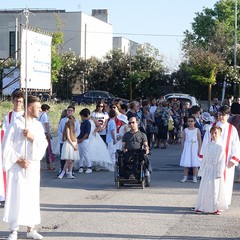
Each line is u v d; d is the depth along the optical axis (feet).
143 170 45.68
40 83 64.44
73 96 156.66
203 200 35.73
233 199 41.11
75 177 51.47
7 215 27.89
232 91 166.50
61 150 51.26
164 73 176.14
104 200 40.32
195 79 148.15
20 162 27.76
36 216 28.35
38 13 194.08
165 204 38.88
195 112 52.06
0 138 34.01
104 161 55.36
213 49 164.76
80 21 194.70
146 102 79.05
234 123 48.55
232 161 36.78
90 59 176.76
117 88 173.78
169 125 81.35
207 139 38.81
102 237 29.66
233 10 200.23
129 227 31.96
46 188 45.06
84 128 54.19
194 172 49.01
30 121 28.25
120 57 175.22
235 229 31.68
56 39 156.66
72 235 30.04
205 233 30.71
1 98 105.70
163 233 30.63
